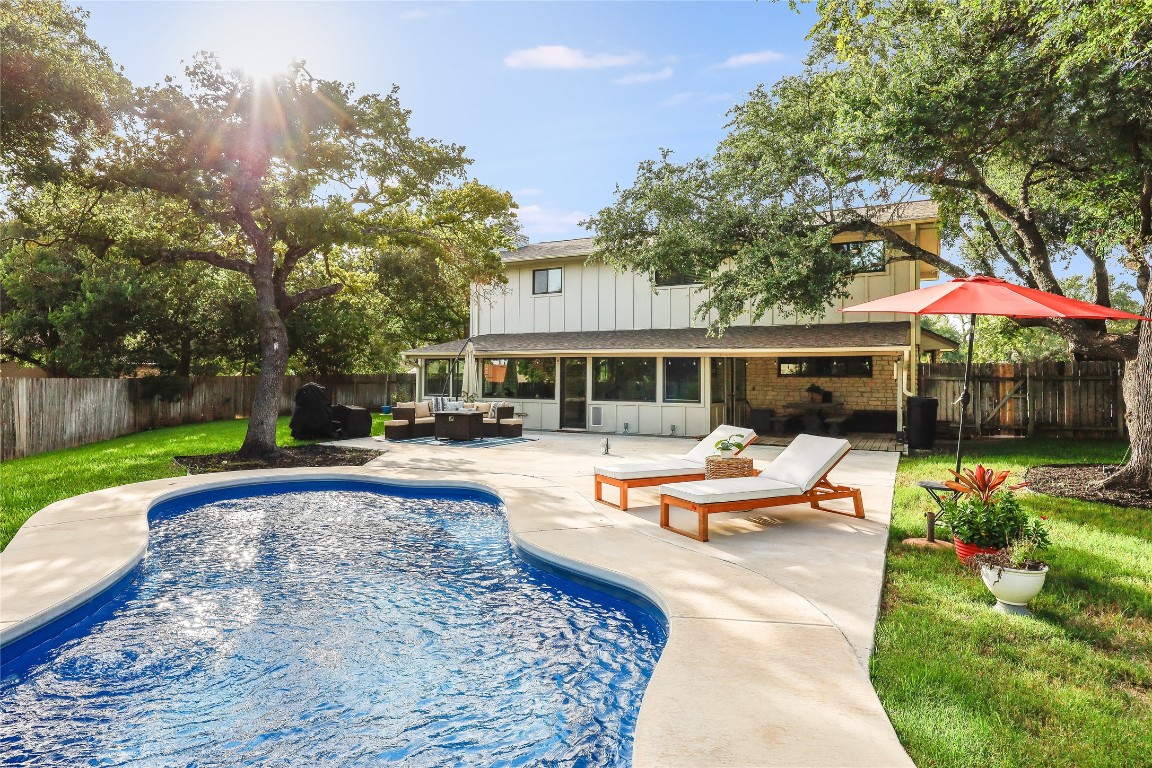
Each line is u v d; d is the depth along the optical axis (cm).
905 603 459
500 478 1023
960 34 898
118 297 2228
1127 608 441
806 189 1336
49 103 1053
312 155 1242
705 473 826
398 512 859
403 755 317
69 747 327
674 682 336
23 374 2716
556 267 2036
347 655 431
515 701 371
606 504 825
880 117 926
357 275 1839
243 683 393
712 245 1364
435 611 510
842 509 787
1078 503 787
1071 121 855
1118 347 965
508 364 2017
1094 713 304
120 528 679
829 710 307
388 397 3200
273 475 1029
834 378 1875
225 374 3002
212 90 1178
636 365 1788
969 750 274
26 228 1283
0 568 538
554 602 529
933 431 1352
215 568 618
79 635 462
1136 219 1023
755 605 454
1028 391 1571
